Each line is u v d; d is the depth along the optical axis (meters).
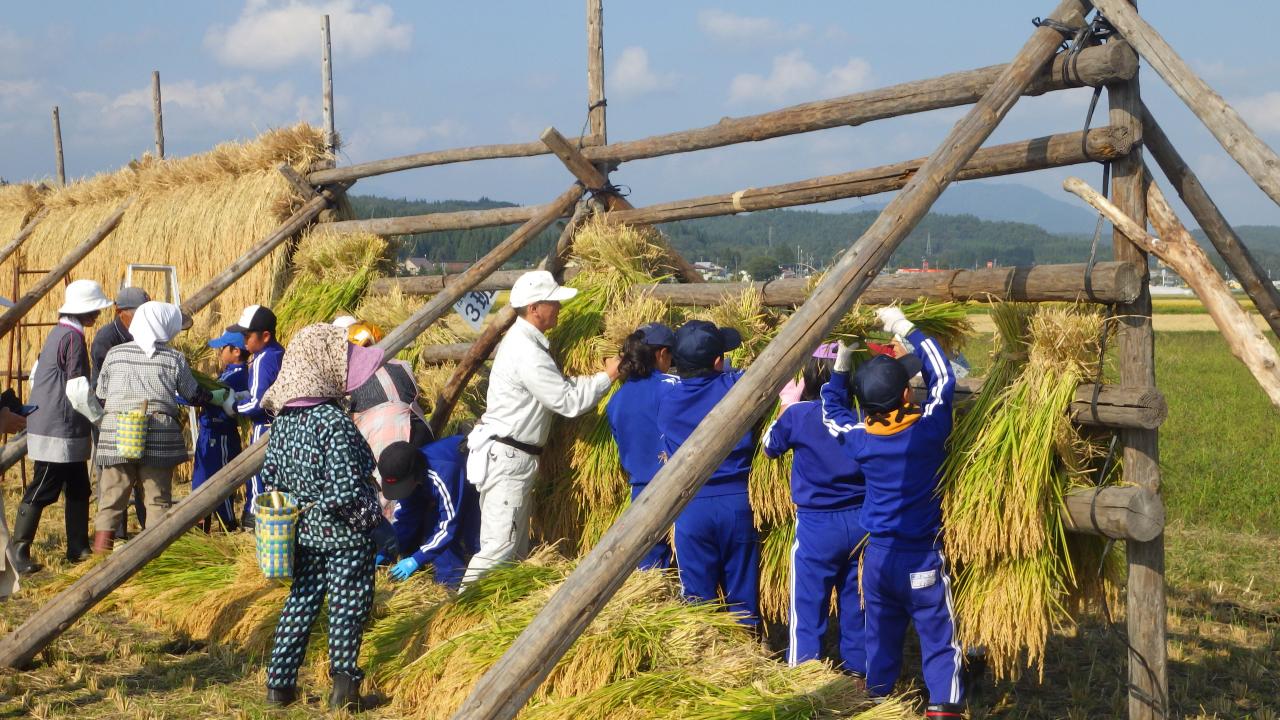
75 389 7.08
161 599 6.12
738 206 6.33
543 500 6.65
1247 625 6.43
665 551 5.82
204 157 10.77
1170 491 9.94
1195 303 81.25
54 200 13.23
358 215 10.35
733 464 5.26
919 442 4.39
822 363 5.05
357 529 4.73
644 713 4.20
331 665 4.80
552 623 3.38
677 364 5.30
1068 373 4.35
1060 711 5.20
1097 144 4.46
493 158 7.99
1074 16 4.61
